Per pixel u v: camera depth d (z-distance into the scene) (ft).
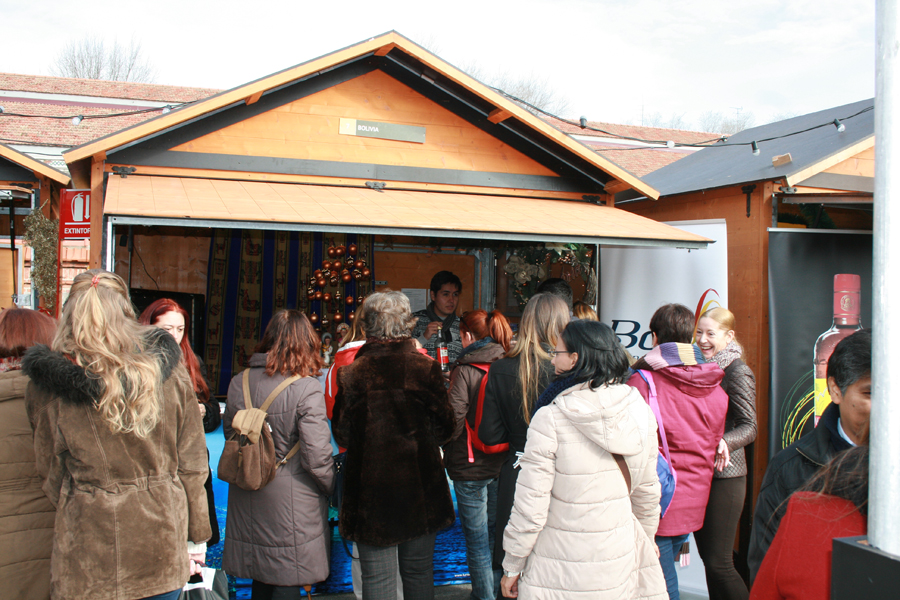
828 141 17.62
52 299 19.43
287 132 17.10
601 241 14.75
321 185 17.34
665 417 9.75
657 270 18.13
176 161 16.26
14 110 39.45
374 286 23.61
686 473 9.78
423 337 17.58
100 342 6.77
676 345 10.05
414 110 18.08
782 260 15.40
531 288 19.53
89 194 16.39
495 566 10.21
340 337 21.31
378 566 9.84
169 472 7.29
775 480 5.75
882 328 3.72
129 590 6.73
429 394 9.93
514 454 10.19
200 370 11.62
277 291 24.07
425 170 18.16
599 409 7.39
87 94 47.73
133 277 22.93
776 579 4.73
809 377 15.34
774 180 16.06
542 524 7.50
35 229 19.12
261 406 9.88
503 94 17.24
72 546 6.63
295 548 9.86
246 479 9.47
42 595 6.96
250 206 13.91
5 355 7.68
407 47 16.71
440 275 17.67
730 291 17.63
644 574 7.91
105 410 6.62
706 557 10.78
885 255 3.75
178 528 7.19
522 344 10.14
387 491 9.68
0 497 6.90
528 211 16.76
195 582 9.14
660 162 51.37
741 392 10.91
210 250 23.65
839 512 4.47
